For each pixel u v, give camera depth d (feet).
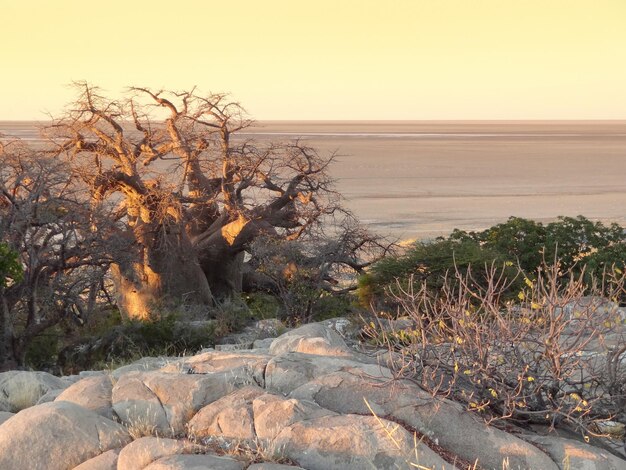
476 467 19.63
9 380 30.63
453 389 22.31
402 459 19.21
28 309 72.74
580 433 22.50
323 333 33.68
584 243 72.74
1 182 77.46
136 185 102.94
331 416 20.63
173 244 100.58
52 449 20.30
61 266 79.41
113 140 105.50
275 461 19.29
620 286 24.09
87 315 83.61
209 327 69.15
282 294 84.23
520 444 20.01
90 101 104.53
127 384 23.21
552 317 22.16
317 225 111.45
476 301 54.75
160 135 112.98
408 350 23.65
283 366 23.57
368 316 54.13
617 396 22.34
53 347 74.43
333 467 19.26
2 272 58.29
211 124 111.34
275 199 116.78
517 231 73.87
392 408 21.33
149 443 20.11
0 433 20.66
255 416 20.94
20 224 75.36
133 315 92.79
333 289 98.12
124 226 105.70
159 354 61.72
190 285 100.89
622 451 22.84
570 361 22.54
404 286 57.52
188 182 113.60
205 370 25.40
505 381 22.25
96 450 20.62
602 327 24.26
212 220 116.47
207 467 18.53
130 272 97.66
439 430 20.58
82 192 100.27
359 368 23.61
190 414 21.98
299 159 115.75
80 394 23.61
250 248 105.70
